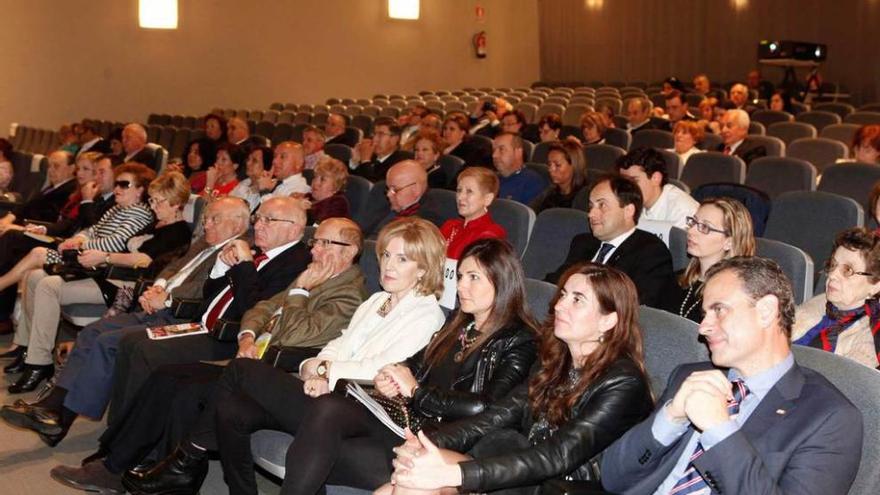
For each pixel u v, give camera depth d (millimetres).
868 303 2703
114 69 14234
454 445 2518
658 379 2508
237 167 6773
